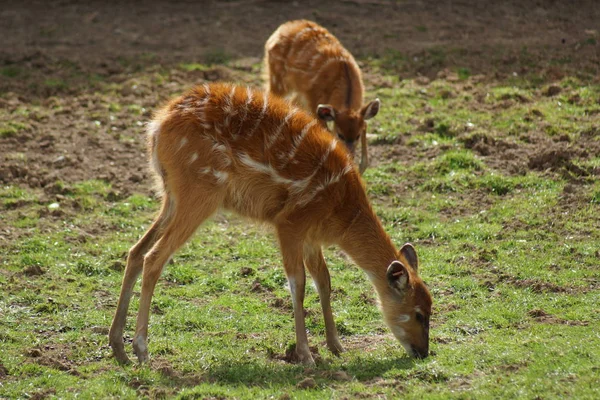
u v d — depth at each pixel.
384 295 9.81
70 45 22.94
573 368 8.66
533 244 12.80
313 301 11.52
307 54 16.86
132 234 13.58
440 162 15.53
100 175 15.55
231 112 9.73
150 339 10.36
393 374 8.95
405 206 14.41
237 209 9.88
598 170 14.67
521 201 14.21
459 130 16.73
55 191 14.90
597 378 8.36
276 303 11.42
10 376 9.22
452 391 8.38
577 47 21.31
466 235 13.29
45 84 19.88
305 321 10.96
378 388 8.55
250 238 13.66
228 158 9.61
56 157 16.14
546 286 11.40
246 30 24.03
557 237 12.95
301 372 9.23
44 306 11.06
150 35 23.77
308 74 16.73
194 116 9.62
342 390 8.58
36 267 12.13
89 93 19.45
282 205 9.73
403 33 23.23
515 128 16.62
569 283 11.47
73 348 10.04
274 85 17.64
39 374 9.30
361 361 9.55
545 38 22.27
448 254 12.69
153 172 10.16
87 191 14.94
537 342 9.52
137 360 9.68
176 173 9.62
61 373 9.33
